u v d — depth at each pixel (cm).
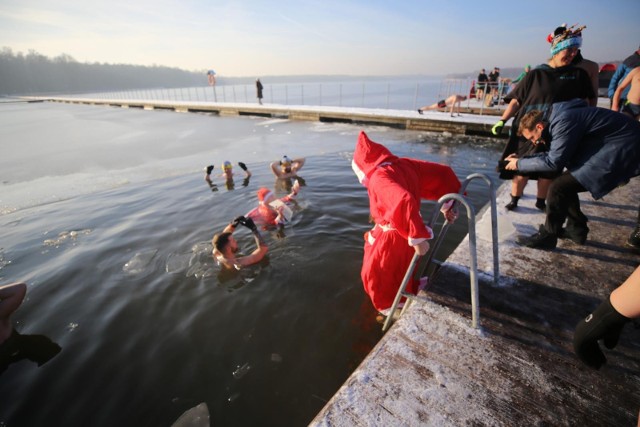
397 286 248
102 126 1856
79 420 195
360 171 231
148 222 495
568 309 205
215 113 2256
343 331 259
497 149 917
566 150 218
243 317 279
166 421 192
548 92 282
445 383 158
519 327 192
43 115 2708
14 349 253
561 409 145
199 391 211
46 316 290
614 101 409
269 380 218
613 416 141
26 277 355
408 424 140
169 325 274
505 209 351
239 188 653
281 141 1184
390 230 238
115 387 216
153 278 343
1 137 1541
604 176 217
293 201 541
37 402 208
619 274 235
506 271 244
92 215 543
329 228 441
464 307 208
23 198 674
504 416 142
